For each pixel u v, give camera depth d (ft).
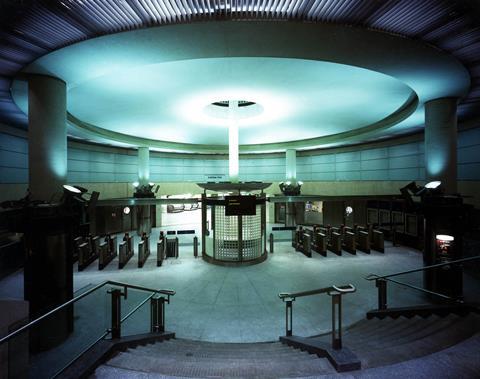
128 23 15.44
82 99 33.96
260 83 29.63
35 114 21.30
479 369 10.96
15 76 21.61
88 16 14.65
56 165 21.85
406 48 18.17
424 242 28.76
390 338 18.01
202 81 28.81
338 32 16.31
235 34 16.43
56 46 17.54
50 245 20.06
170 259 46.01
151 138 64.80
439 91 26.18
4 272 36.42
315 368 12.76
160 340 20.25
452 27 15.98
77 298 14.07
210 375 12.76
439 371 10.90
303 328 23.29
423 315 22.44
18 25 15.25
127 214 75.46
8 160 42.83
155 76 27.30
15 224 19.19
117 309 17.63
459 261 21.50
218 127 52.29
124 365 13.79
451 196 26.68
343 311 26.18
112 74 26.71
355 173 70.38
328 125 51.52
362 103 36.96
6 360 14.71
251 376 12.34
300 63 24.80
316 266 41.37
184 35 16.39
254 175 86.33
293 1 13.89
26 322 15.39
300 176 82.02
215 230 43.60
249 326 23.94
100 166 67.10
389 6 14.19
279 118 45.88
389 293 30.19
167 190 80.07
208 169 85.61
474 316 18.51
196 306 28.02
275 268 40.57
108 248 44.68
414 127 47.16
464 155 42.63
